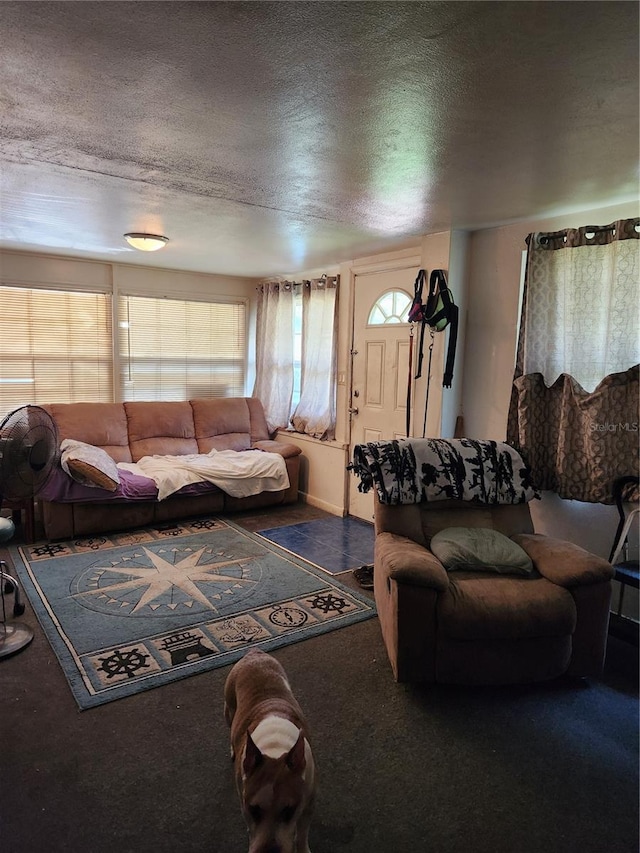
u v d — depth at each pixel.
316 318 4.96
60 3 1.17
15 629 2.64
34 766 1.80
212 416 5.29
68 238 4.03
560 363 3.02
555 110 1.71
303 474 5.23
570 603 2.22
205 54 1.40
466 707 2.18
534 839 1.58
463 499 2.79
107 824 1.59
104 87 1.60
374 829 1.60
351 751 1.92
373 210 2.98
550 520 3.15
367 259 4.42
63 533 3.92
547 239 2.98
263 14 1.21
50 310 4.85
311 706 2.16
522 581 2.34
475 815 1.66
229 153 2.14
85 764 1.82
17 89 1.62
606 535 2.91
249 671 1.74
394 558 2.30
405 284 4.11
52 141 2.04
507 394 3.37
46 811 1.63
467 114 1.75
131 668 2.36
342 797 1.71
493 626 2.15
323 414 4.96
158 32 1.30
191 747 1.91
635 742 1.99
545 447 3.08
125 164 2.31
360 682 2.33
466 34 1.29
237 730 1.54
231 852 1.51
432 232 3.51
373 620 2.86
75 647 2.52
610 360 2.74
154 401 5.31
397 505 2.73
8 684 2.24
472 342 3.56
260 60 1.43
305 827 1.39
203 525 4.38
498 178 2.40
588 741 2.00
